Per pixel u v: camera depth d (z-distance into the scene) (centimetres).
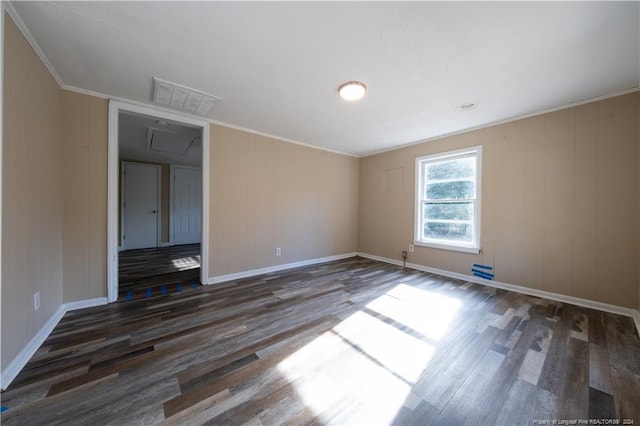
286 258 407
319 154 450
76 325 206
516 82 220
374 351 173
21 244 152
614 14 142
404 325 212
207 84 229
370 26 155
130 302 258
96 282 249
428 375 149
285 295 282
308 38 167
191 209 668
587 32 157
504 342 185
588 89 232
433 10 142
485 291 298
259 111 290
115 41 170
